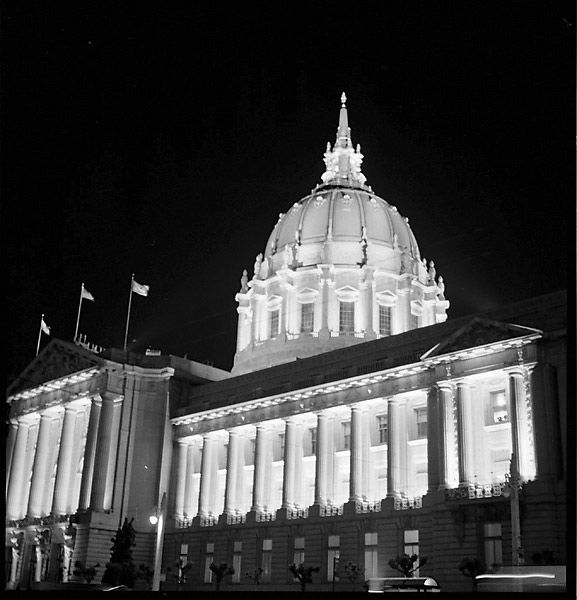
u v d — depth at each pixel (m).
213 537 82.81
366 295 106.38
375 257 110.31
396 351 75.88
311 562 72.19
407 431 70.62
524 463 58.66
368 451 73.31
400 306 108.19
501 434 62.28
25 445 103.75
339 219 114.56
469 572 53.66
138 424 92.19
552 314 61.28
